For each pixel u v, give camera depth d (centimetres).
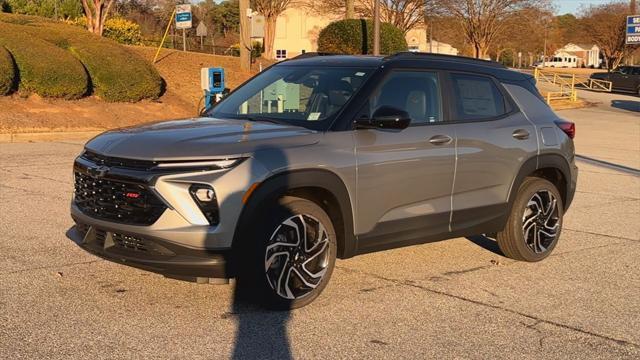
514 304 563
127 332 474
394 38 2616
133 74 2041
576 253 737
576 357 461
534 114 696
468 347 471
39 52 1869
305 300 527
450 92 627
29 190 971
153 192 475
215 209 474
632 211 978
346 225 541
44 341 454
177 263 475
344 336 482
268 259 500
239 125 552
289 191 520
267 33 4375
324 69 614
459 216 619
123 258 493
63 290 555
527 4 4897
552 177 726
